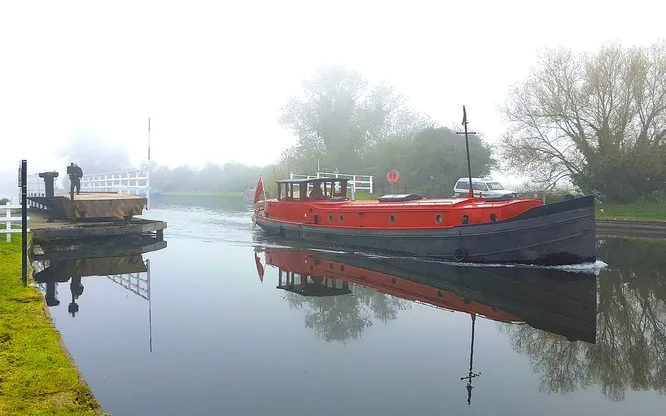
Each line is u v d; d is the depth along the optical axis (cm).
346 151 5694
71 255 1970
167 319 1099
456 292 1373
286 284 1461
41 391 617
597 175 3641
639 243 2345
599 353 937
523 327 1081
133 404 698
